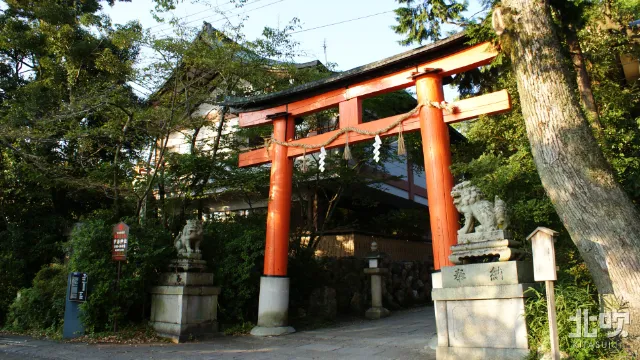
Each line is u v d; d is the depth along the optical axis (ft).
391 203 70.08
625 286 18.66
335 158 47.26
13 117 42.45
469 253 22.67
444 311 22.89
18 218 50.34
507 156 37.22
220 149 48.62
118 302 33.37
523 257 22.59
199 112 60.70
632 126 29.17
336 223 62.23
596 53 31.99
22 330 36.83
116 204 42.88
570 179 20.22
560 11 26.58
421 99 30.68
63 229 51.06
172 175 43.70
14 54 55.67
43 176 43.93
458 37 28.94
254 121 39.99
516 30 22.94
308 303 42.93
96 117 47.91
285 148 37.70
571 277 22.70
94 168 45.52
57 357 26.53
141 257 33.60
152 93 42.42
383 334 33.55
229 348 29.07
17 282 43.45
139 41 38.93
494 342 20.85
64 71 51.16
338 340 31.60
